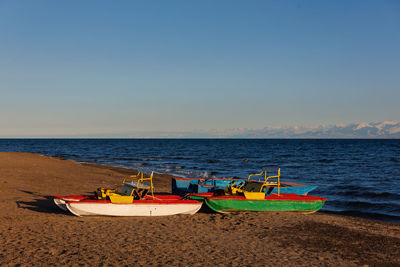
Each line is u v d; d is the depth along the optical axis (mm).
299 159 65062
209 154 83062
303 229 12695
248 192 14820
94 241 10086
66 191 18781
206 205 15727
